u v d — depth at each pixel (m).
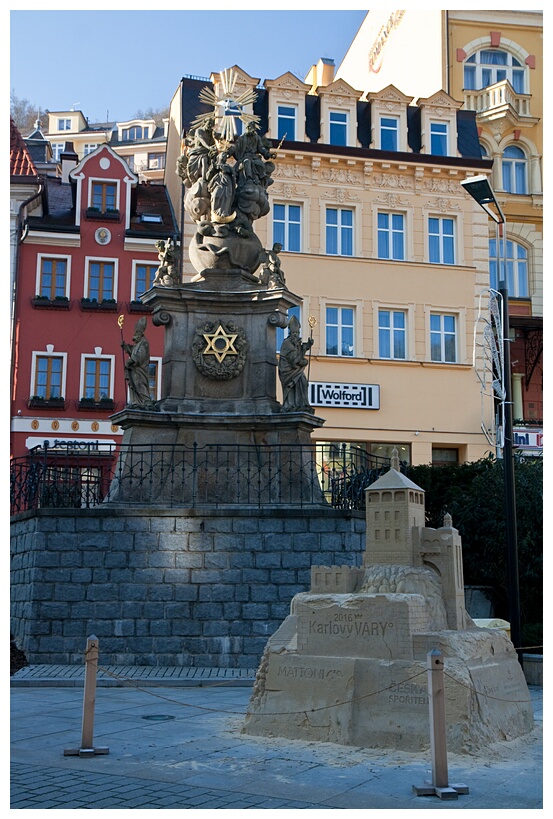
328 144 37.34
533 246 40.88
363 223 37.47
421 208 38.16
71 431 37.12
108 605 16.08
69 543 16.28
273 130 37.28
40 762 8.81
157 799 7.43
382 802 7.38
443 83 40.91
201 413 17.92
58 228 38.09
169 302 18.53
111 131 89.69
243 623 16.06
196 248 19.23
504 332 16.34
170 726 10.78
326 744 9.54
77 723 11.00
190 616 16.06
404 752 9.11
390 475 10.77
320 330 36.44
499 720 9.77
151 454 16.88
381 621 9.75
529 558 21.19
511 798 7.55
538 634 19.52
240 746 9.52
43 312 37.81
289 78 37.75
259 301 18.59
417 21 43.38
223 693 13.84
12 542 17.52
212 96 21.39
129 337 38.28
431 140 38.78
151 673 15.28
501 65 41.97
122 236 38.78
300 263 36.62
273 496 17.36
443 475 27.95
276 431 17.86
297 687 10.07
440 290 37.84
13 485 18.81
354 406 36.25
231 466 17.58
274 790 7.73
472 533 22.41
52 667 15.66
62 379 37.53
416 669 9.35
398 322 37.62
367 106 38.84
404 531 10.52
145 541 16.28
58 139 86.94
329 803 7.34
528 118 41.22
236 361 18.34
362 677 9.64
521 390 40.78
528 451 37.97
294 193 36.91
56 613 16.06
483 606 21.77
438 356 37.75
